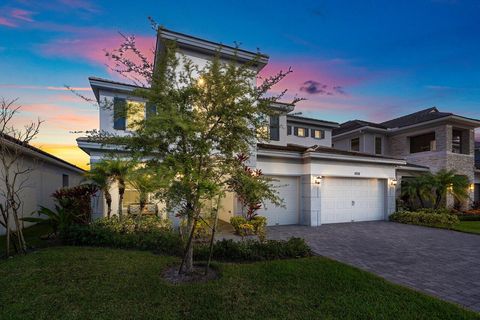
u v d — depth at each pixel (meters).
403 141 20.66
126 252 6.37
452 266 6.24
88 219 8.76
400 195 17.08
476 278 5.44
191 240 4.97
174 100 4.55
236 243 6.53
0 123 7.58
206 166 4.73
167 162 4.17
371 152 21.19
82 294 4.06
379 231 10.90
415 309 3.85
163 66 4.82
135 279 4.66
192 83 4.78
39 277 4.66
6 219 6.08
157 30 5.67
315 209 12.12
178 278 4.85
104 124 10.36
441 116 17.80
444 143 17.83
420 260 6.70
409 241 9.03
